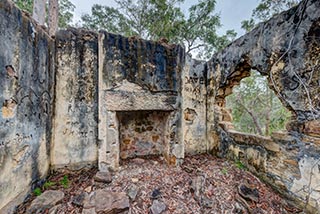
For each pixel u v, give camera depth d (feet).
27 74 6.61
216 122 13.14
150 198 7.37
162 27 22.90
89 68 9.87
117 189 7.75
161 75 10.28
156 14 22.58
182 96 10.93
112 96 9.27
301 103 7.45
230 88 13.24
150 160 11.46
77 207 6.50
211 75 13.61
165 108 10.38
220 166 10.93
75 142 9.57
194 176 9.42
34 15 14.66
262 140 9.47
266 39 9.00
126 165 10.50
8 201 5.58
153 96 10.07
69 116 9.46
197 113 13.70
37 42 7.38
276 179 8.61
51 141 8.94
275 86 8.58
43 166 8.07
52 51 8.91
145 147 12.34
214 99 13.33
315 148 6.94
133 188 7.82
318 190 6.81
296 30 7.52
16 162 6.01
